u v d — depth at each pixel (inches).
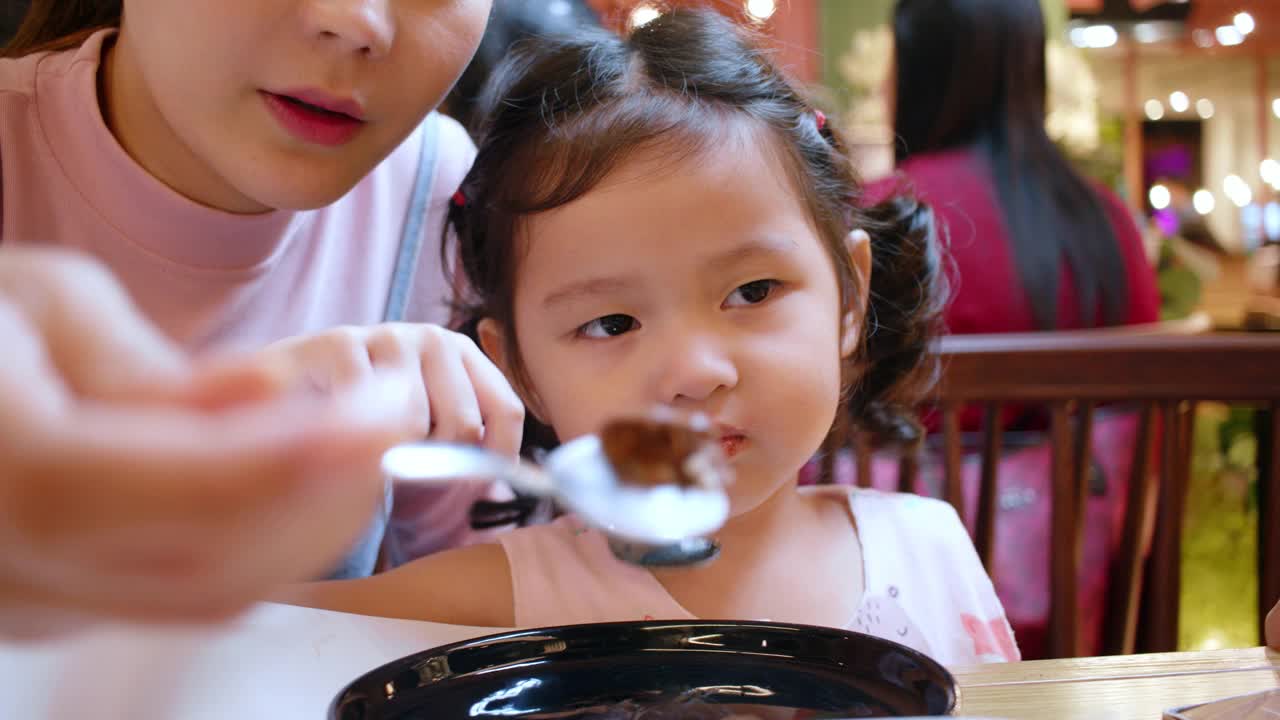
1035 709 24.9
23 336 10.6
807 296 38.4
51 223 44.4
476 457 18.9
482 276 44.5
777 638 25.9
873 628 41.3
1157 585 51.3
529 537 41.8
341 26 31.4
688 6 50.1
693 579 40.6
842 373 46.2
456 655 24.6
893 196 54.2
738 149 38.0
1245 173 185.8
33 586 10.4
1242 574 95.3
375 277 51.7
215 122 34.4
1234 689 26.0
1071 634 50.6
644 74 42.1
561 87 41.7
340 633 28.9
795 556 42.3
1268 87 183.9
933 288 51.3
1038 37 71.4
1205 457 104.5
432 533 51.6
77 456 9.8
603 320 37.9
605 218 36.9
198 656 13.6
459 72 36.4
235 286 45.8
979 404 51.7
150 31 34.4
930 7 72.8
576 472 22.4
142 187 42.6
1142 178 187.5
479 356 32.1
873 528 44.3
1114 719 24.3
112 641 12.9
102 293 12.0
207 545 10.3
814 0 148.6
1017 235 69.3
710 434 24.9
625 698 24.7
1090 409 50.8
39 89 43.6
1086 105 129.6
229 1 31.7
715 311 37.0
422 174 53.8
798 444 37.6
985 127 72.1
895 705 22.8
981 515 52.1
